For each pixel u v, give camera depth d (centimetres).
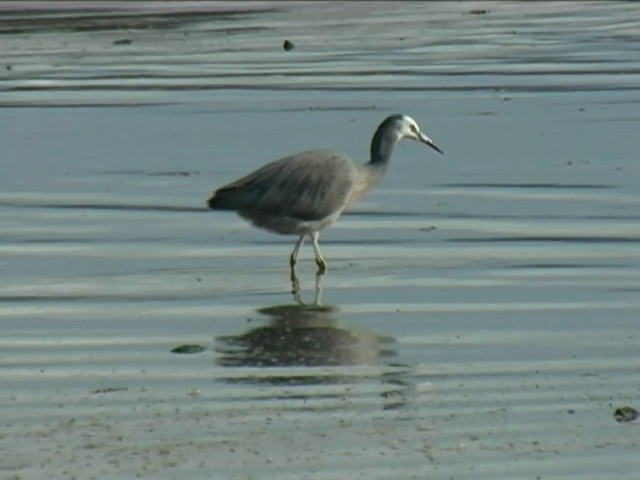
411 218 1859
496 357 1334
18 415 1182
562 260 1666
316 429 1149
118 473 1060
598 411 1191
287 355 1344
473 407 1198
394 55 3156
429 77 2870
